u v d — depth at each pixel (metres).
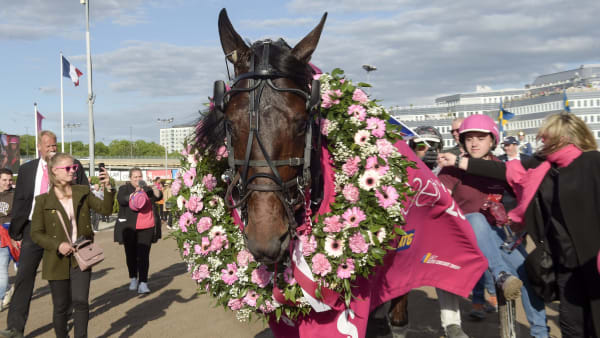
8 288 6.07
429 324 4.50
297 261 2.42
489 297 4.39
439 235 3.23
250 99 1.99
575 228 2.57
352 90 2.69
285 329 2.76
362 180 2.51
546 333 3.19
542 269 2.79
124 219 6.46
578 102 57.69
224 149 2.51
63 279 3.65
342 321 2.52
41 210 3.72
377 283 2.87
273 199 1.94
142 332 4.58
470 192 3.52
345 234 2.43
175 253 9.63
